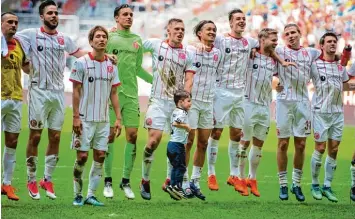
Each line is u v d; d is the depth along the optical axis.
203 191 19.23
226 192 19.19
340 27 42.09
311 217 15.39
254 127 18.22
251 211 15.92
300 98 17.67
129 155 17.34
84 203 16.23
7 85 15.85
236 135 18.20
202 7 44.78
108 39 17.39
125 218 14.62
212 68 17.48
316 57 17.86
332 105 17.67
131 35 17.56
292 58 17.70
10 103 15.89
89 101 15.85
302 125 17.59
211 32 17.34
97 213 15.09
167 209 15.88
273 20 42.97
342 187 20.52
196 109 17.34
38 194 16.48
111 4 45.31
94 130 15.92
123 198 17.62
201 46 17.38
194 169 17.52
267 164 24.50
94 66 15.85
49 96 16.38
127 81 17.36
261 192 19.38
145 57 41.50
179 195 16.39
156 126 16.83
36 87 16.33
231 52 17.89
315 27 42.25
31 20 44.34
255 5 43.47
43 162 23.61
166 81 16.95
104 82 15.93
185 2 45.25
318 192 17.81
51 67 16.41
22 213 14.94
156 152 26.31
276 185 20.59
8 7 44.56
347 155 26.81
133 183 20.34
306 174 22.94
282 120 17.58
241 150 18.27
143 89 37.84
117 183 20.16
